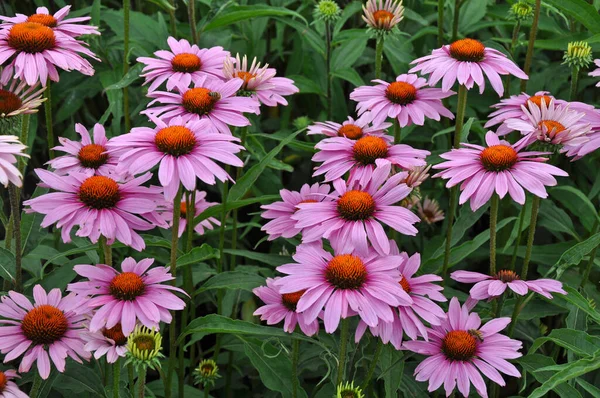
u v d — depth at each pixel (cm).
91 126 198
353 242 139
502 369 141
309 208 142
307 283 137
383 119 156
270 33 210
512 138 171
